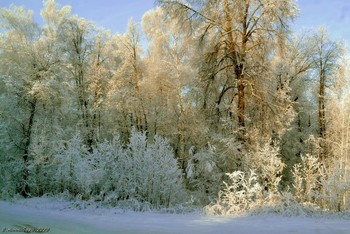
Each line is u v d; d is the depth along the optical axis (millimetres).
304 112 22312
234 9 12398
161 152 11461
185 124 16859
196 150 15227
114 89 19219
